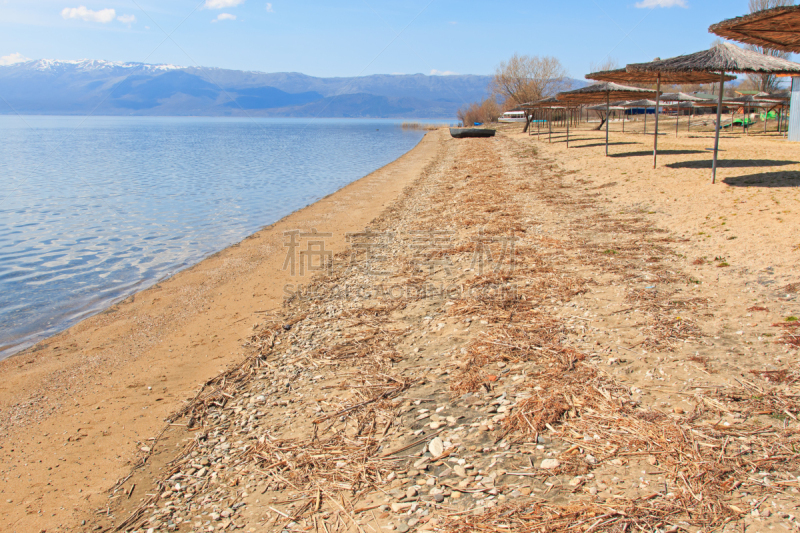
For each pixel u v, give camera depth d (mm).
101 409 5379
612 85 21672
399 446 3938
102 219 17312
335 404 4777
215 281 10109
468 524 2955
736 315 5449
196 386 5715
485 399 4449
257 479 3816
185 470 4090
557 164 21969
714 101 34406
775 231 8148
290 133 126438
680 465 3244
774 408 3717
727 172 14055
